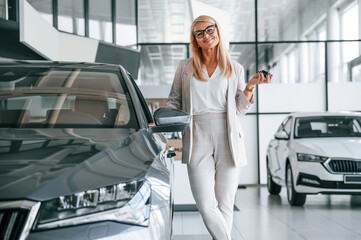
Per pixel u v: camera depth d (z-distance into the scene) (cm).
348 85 1117
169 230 164
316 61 1123
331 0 1123
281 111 1117
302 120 724
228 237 281
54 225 137
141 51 1123
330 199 742
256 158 1114
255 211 630
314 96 1118
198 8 875
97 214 142
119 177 151
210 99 278
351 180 595
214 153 280
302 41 1123
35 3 844
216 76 278
